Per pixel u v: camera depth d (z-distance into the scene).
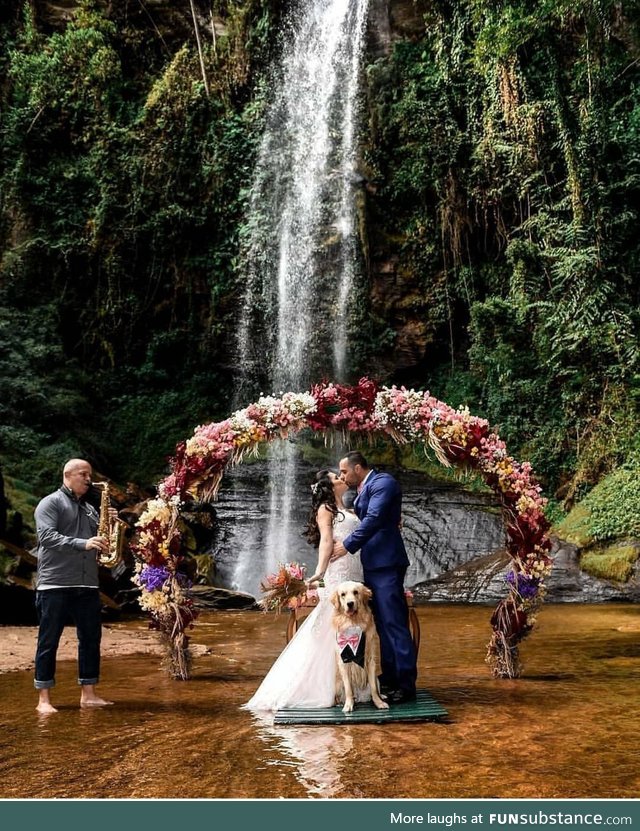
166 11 23.88
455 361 21.92
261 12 23.84
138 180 22.20
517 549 6.67
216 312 22.56
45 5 23.39
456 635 9.21
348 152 23.08
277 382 22.52
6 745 4.29
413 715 4.88
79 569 5.39
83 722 4.88
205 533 16.28
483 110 20.61
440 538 16.05
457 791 3.42
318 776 3.67
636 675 6.47
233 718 5.00
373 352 22.17
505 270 20.94
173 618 6.59
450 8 21.50
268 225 22.69
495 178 20.47
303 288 22.73
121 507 14.86
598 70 17.73
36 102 21.88
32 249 21.36
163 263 22.45
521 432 18.72
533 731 4.54
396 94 22.38
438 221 21.80
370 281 22.38
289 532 16.80
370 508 5.54
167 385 22.30
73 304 21.92
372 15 23.84
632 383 16.77
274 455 20.50
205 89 23.02
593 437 16.83
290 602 5.75
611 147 18.16
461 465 6.88
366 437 6.88
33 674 6.66
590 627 9.63
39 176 21.98
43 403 18.91
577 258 17.03
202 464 6.74
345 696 5.20
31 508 13.90
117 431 21.09
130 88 23.22
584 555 13.66
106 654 7.83
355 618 5.15
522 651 7.82
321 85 23.97
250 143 23.00
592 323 16.92
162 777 3.68
